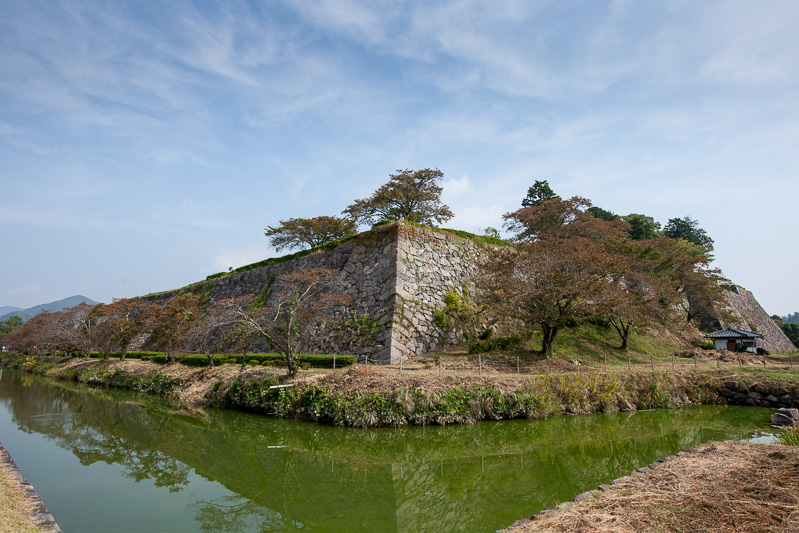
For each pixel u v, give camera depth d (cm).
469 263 2864
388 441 1423
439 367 1967
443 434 1477
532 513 882
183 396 2242
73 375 3438
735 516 612
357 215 4053
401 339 2175
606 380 1892
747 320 4784
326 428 1539
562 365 2147
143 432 1678
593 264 2278
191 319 3117
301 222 3941
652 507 664
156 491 1083
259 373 2036
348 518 905
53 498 1027
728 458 902
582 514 664
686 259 3700
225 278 3841
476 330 2592
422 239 2638
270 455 1355
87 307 4181
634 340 3136
